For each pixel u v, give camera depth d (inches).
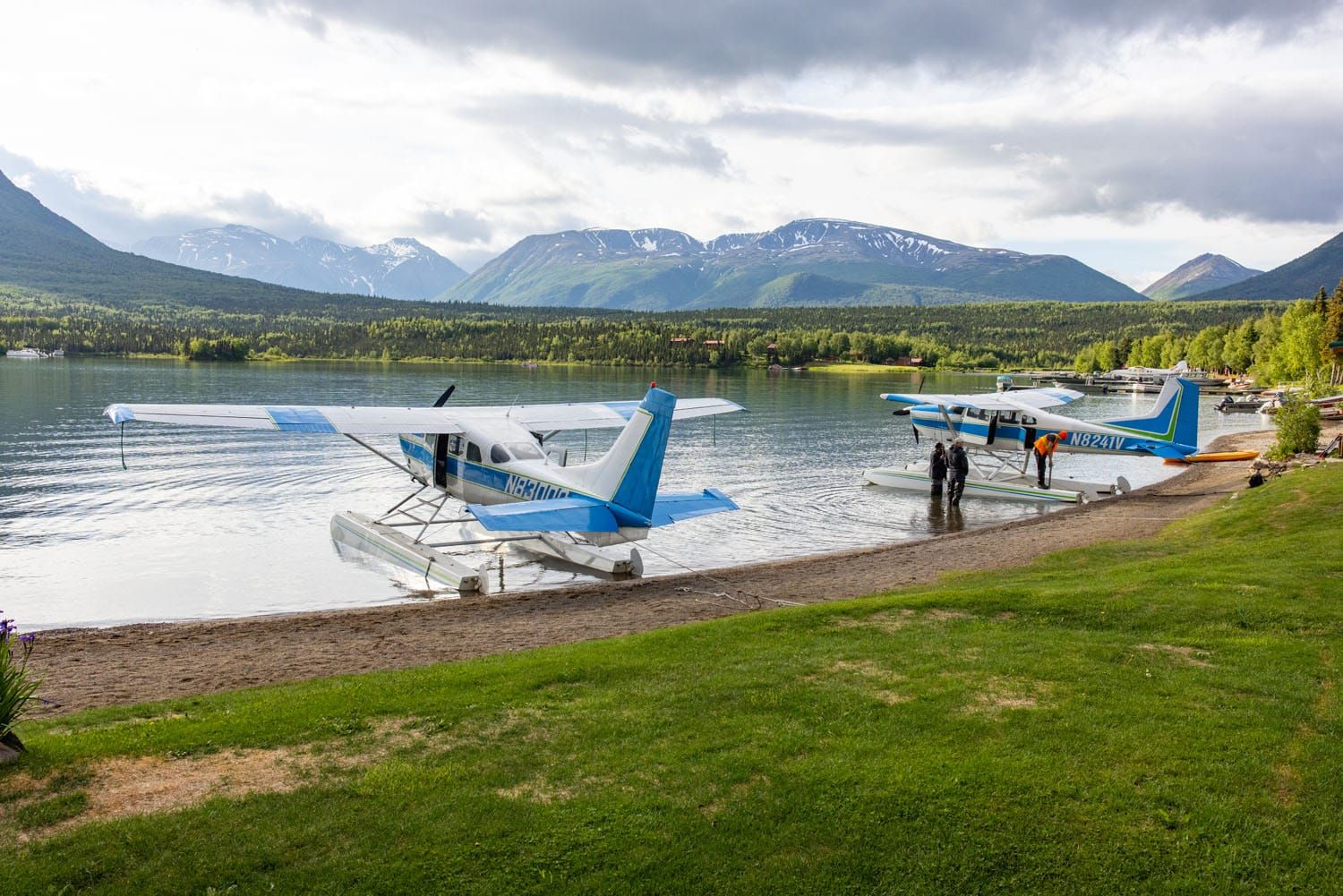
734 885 209.5
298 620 531.8
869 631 415.8
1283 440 1182.3
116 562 719.7
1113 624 413.7
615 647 400.8
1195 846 221.0
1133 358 6461.6
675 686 336.8
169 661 438.9
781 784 252.1
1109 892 207.0
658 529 893.8
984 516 978.1
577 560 726.5
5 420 1731.1
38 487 1068.5
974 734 283.3
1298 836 224.1
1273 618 402.0
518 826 231.1
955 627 420.2
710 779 256.2
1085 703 308.3
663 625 514.9
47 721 315.6
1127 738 277.0
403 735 291.6
